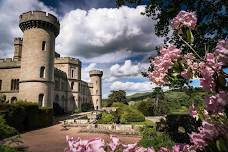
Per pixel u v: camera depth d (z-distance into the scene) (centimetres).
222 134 173
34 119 2927
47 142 1906
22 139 2053
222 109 173
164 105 5103
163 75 231
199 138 186
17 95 4419
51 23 4156
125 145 158
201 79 200
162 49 234
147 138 1216
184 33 226
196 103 223
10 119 2361
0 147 1002
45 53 4072
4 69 4650
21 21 4131
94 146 147
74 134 2469
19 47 5234
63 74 6128
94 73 8569
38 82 3928
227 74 194
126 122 3394
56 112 4962
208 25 1072
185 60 225
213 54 194
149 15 1402
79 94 6694
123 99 7894
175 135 1218
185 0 1155
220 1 1027
